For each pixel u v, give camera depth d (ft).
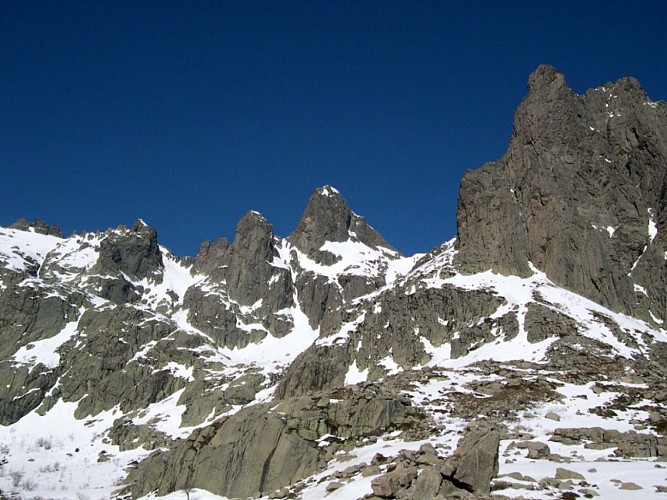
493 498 111.34
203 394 538.47
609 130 492.13
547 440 169.17
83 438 538.47
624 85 507.71
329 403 203.62
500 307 374.84
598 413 205.16
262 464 191.83
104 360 638.53
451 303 402.11
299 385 431.43
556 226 422.00
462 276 431.43
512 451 155.53
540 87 490.08
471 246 446.19
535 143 464.65
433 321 401.70
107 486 354.33
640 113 485.15
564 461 144.25
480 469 118.62
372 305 476.95
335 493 136.36
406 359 395.34
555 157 456.04
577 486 118.93
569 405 216.13
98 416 586.45
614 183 455.22
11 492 327.67
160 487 216.33
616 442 163.32
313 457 185.98
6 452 501.97
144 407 580.30
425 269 472.85
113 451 487.61
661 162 456.45
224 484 200.23
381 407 197.88
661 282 410.11
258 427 201.77
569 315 347.36
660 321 396.98
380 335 433.48
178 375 610.65
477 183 472.03
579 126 480.64
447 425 192.34
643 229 433.89
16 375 633.20
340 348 446.19
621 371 268.41
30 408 610.24
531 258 426.92
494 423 187.93
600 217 440.04
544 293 376.07
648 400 223.92
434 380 256.32
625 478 123.85
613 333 330.95
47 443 531.50
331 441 191.11
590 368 276.00
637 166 467.52
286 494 159.53
